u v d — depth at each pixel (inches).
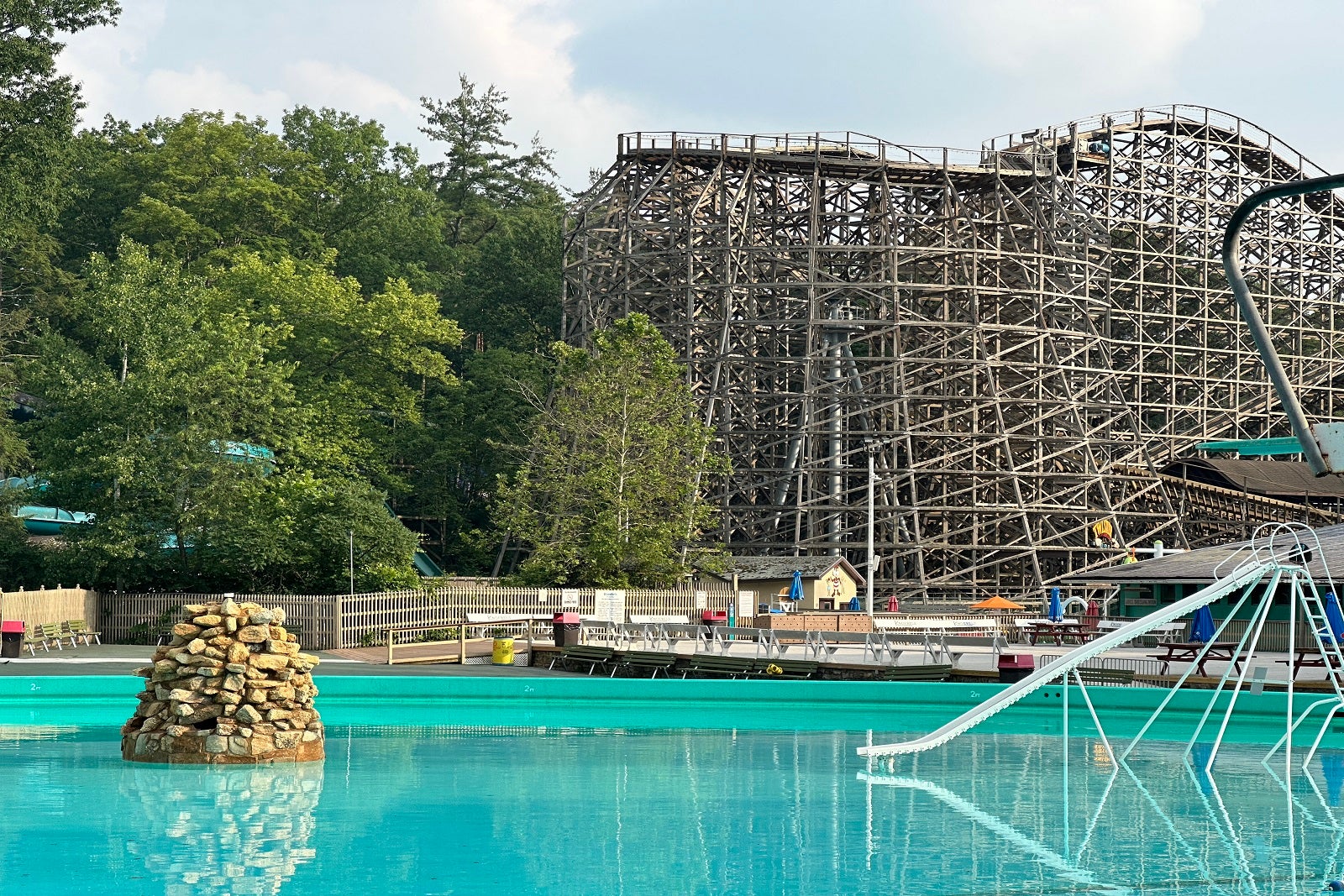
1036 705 1264.8
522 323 3986.2
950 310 3348.9
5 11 2682.1
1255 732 1095.6
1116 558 2979.8
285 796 745.0
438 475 3548.2
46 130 2775.6
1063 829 674.2
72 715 1149.1
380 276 3973.9
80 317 3609.7
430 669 1507.1
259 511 2028.8
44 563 2068.2
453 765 877.2
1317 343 3875.5
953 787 807.7
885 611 2593.5
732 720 1184.2
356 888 538.3
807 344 2979.8
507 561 3412.9
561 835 647.1
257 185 3705.7
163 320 2218.3
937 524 3260.3
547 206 4776.1
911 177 3189.0
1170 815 716.0
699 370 3090.6
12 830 645.3
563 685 1312.7
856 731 1115.9
